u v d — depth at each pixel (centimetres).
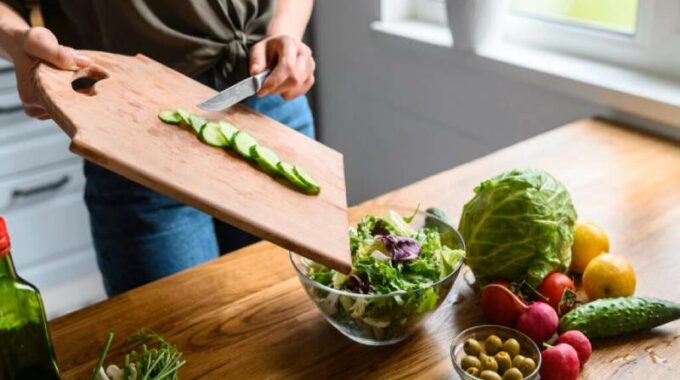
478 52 159
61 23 122
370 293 80
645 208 109
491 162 125
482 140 169
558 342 83
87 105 85
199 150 86
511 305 84
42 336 73
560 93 146
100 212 125
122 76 95
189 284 97
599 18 151
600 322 82
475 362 76
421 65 175
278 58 110
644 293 91
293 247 78
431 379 80
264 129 100
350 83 200
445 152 180
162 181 78
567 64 149
